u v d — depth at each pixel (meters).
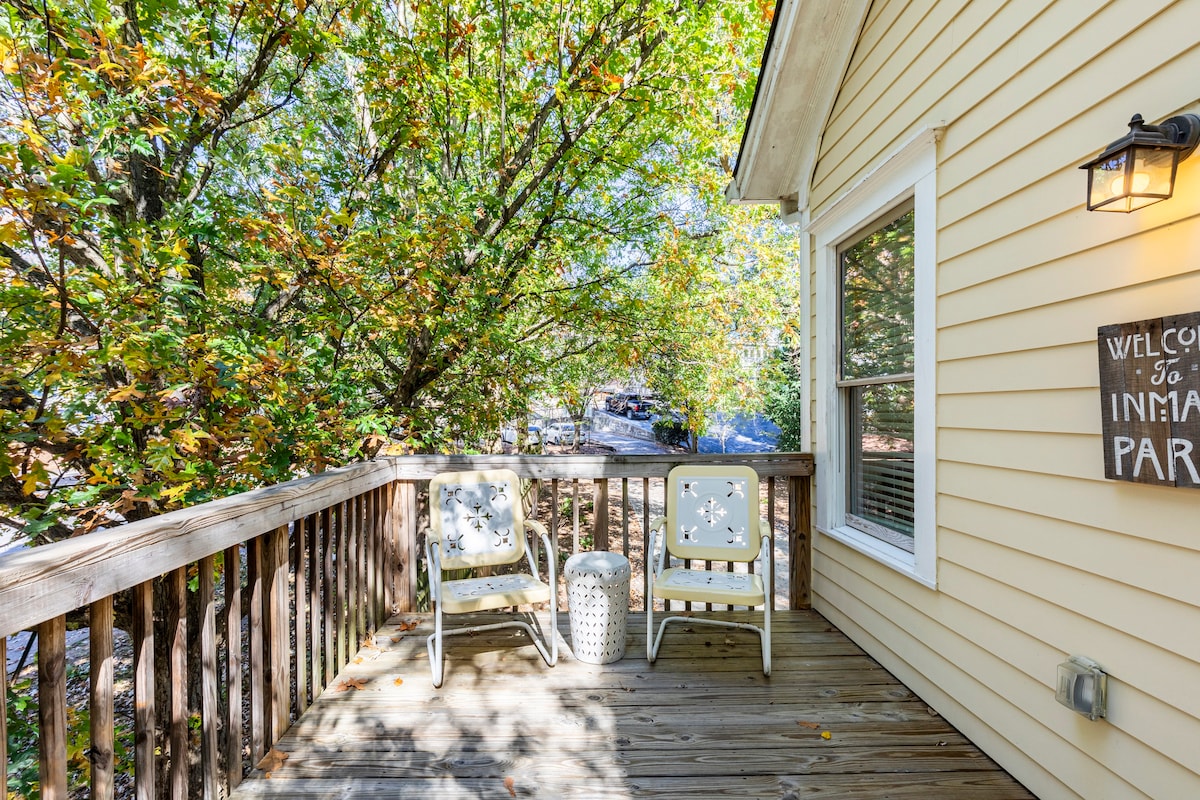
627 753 2.05
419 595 5.69
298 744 2.12
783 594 6.51
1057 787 1.73
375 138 5.43
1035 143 1.83
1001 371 1.97
